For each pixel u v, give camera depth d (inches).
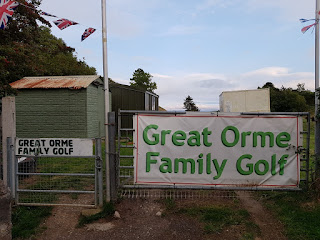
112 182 189.0
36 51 697.6
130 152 350.9
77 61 1189.7
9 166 189.0
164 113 190.1
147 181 192.7
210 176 192.4
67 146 186.4
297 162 193.8
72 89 486.6
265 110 742.5
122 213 181.0
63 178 249.4
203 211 181.3
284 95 1251.2
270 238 150.7
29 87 490.3
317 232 151.6
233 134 191.6
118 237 154.5
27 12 398.6
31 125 497.7
